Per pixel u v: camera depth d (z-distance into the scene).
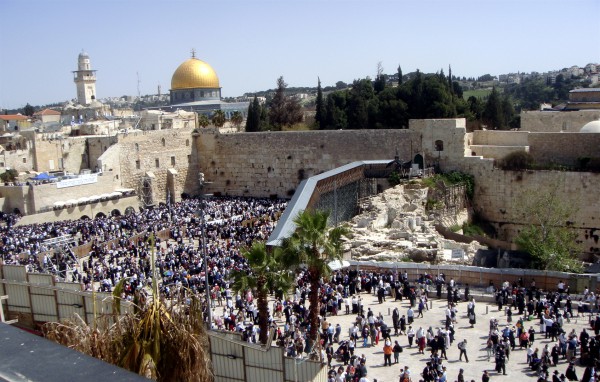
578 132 70.56
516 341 32.97
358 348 32.34
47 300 21.89
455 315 37.00
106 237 61.09
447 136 75.88
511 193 71.69
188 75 155.38
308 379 19.91
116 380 3.47
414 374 28.56
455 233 61.09
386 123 98.00
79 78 176.38
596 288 40.47
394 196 66.56
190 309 12.38
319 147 88.06
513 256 53.44
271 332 20.45
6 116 151.12
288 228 49.91
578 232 67.44
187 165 98.00
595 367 27.95
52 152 90.56
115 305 12.83
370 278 43.38
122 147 88.69
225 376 20.98
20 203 75.69
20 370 3.59
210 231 63.25
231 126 134.38
